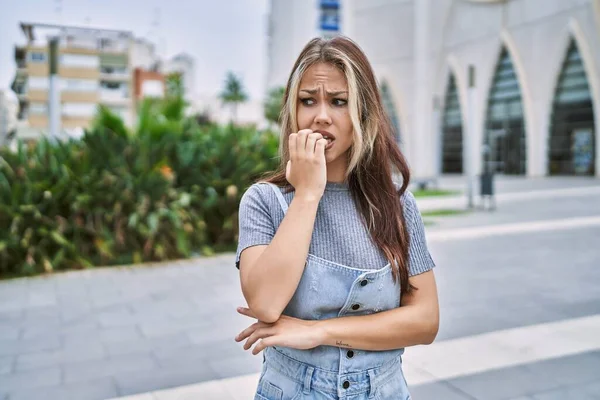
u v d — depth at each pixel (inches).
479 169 1374.3
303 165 41.5
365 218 45.3
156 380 135.1
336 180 46.7
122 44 2053.4
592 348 150.6
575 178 1058.1
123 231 291.4
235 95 3129.9
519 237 353.4
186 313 195.3
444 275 247.6
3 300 215.9
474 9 1375.5
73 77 1990.7
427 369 137.6
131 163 307.9
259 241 43.3
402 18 1572.3
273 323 42.0
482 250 309.9
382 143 45.9
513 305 196.4
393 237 45.3
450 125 1525.6
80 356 152.6
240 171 323.3
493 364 140.4
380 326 43.5
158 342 163.9
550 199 601.6
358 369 44.1
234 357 150.6
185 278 252.1
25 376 138.5
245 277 41.8
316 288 42.8
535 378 131.4
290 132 47.0
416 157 1558.8
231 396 125.1
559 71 1157.7
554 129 1191.6
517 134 1304.1
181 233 294.0
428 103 1542.8
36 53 1863.9
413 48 1550.2
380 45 1633.9
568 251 302.5
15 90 1921.8
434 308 47.1
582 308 191.3
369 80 44.6
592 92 1072.8
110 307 204.1
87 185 283.0
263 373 47.9
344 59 43.1
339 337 42.2
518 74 1253.7
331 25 2452.0
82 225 283.7
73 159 296.0
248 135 370.9
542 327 170.1
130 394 126.9
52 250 279.0
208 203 313.9
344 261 43.9
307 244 40.6
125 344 162.6
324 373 43.8
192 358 150.1
